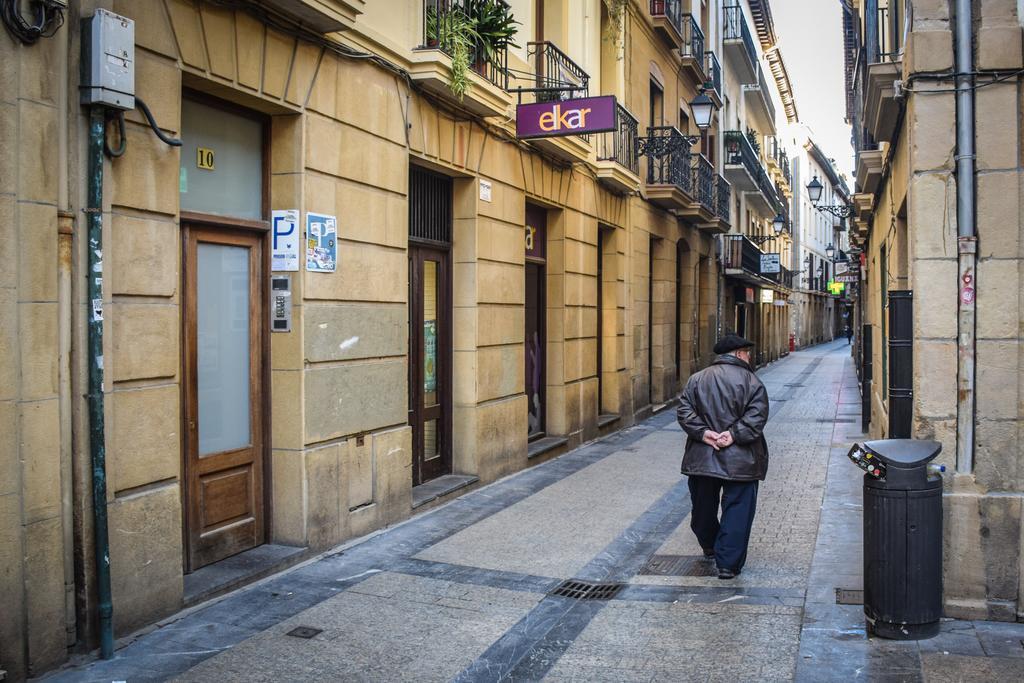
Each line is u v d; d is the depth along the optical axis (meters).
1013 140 4.98
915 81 5.11
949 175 5.08
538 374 11.61
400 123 7.44
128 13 4.66
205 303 5.74
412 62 7.55
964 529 5.02
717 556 6.00
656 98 17.45
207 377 5.77
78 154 4.38
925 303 5.11
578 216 12.16
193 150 5.59
